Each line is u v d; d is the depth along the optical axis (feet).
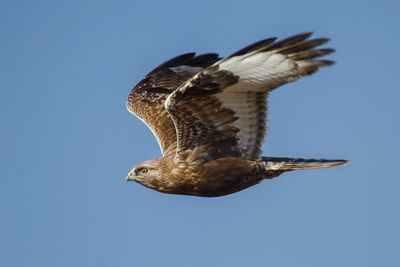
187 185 51.60
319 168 50.06
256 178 50.93
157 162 52.47
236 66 46.26
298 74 45.21
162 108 57.41
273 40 44.86
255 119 48.98
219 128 49.83
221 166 50.52
